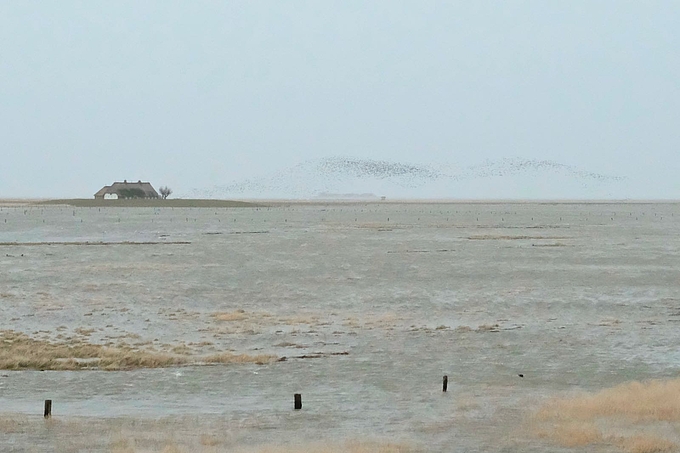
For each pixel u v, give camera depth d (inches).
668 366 1457.9
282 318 1913.1
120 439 994.1
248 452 936.3
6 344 1579.7
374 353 1551.4
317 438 1015.6
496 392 1270.9
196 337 1692.9
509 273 2834.6
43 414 1122.7
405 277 2716.5
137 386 1299.2
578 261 3253.0
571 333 1750.7
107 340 1649.9
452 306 2110.0
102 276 2687.0
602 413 1108.5
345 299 2223.2
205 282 2554.1
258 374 1382.9
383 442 991.0
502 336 1715.1
